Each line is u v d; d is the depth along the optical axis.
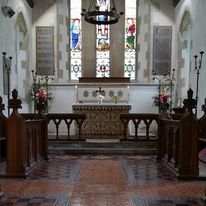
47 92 12.41
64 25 13.41
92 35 13.74
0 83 9.02
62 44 13.38
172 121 6.13
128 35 13.73
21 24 11.95
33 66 13.27
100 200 4.18
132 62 13.76
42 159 7.10
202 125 6.88
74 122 11.52
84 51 13.76
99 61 13.77
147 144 8.60
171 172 5.90
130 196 4.37
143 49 13.39
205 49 8.91
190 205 4.00
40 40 13.24
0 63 9.02
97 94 12.48
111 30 13.73
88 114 11.02
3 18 9.34
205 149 6.82
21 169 5.45
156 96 12.45
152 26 13.19
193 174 5.37
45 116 7.27
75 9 13.73
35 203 4.02
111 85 12.55
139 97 12.91
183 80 12.30
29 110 12.73
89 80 12.69
